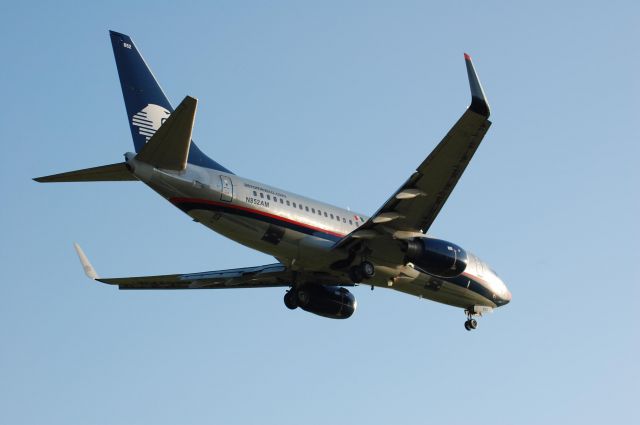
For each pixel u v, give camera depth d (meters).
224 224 90.12
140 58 93.44
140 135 91.50
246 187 91.06
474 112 80.50
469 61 81.00
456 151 83.44
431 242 93.69
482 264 109.81
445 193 87.69
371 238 93.00
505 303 112.44
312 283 106.56
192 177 87.19
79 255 104.19
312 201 96.62
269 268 106.38
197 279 108.38
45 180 82.88
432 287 104.75
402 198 86.94
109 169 83.88
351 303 107.94
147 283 109.06
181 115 80.19
